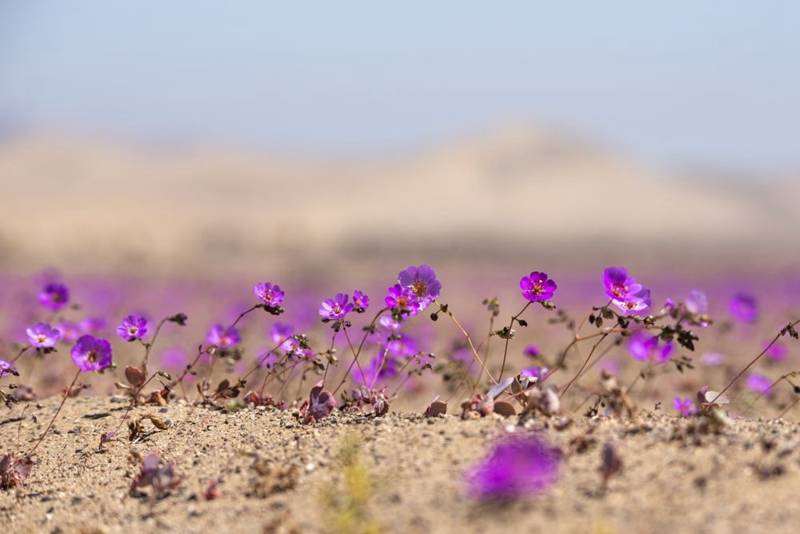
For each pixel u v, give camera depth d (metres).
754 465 4.33
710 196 149.75
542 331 16.55
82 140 164.12
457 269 64.00
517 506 4.04
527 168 150.75
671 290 32.66
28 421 6.77
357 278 44.25
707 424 4.93
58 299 8.54
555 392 5.63
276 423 6.01
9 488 5.58
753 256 92.94
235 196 134.38
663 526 3.79
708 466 4.36
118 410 6.80
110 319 15.40
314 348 10.75
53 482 5.57
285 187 140.50
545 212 128.88
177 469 5.38
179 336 15.07
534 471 4.11
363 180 144.75
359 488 4.31
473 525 3.91
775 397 9.26
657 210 136.25
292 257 71.75
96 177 150.50
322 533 4.09
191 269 49.88
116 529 4.66
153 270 47.59
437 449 4.87
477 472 4.40
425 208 128.00
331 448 5.16
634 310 5.82
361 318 17.02
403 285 6.13
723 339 13.63
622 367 11.18
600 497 4.08
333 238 87.00
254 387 7.92
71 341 8.65
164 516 4.70
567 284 33.28
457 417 5.53
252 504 4.61
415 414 5.93
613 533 3.74
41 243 62.00
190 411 6.63
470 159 152.00
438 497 4.22
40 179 149.62
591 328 16.39
